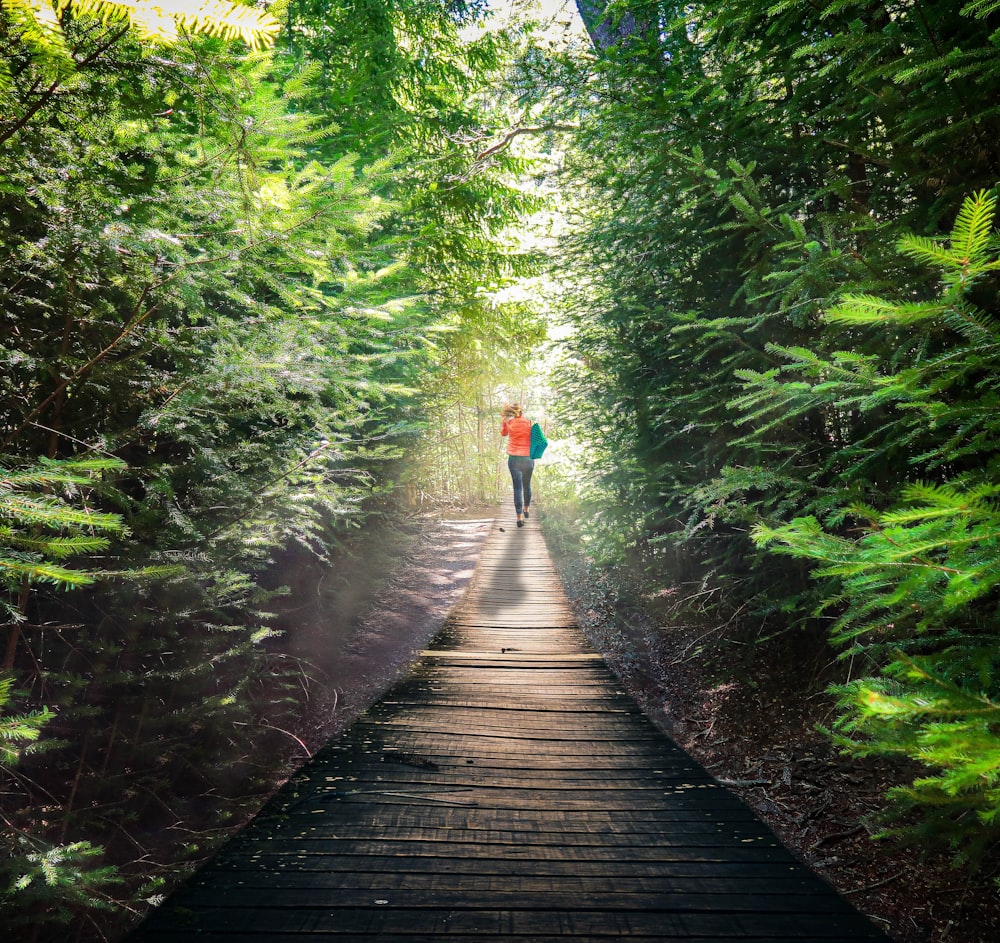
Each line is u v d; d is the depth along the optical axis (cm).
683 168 329
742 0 255
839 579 311
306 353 252
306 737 394
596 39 544
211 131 202
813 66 292
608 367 614
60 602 241
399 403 596
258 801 302
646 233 489
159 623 270
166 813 280
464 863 246
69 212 196
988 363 144
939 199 226
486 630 600
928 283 236
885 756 325
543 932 205
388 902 221
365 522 618
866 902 254
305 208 231
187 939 201
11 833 191
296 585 481
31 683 233
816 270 237
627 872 240
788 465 340
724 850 255
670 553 654
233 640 316
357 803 292
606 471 671
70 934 216
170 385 235
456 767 330
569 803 294
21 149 176
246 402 277
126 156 203
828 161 329
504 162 930
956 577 111
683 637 570
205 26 130
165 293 218
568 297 724
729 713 434
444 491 1513
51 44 140
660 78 363
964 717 111
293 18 625
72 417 245
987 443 151
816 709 405
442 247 811
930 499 110
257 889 229
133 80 171
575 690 446
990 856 252
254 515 288
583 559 926
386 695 436
